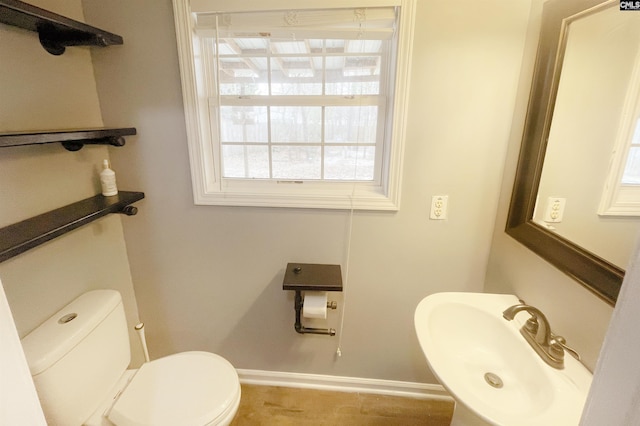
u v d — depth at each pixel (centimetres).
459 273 145
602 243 78
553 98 98
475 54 117
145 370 122
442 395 162
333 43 130
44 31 102
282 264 150
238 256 150
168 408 107
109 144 122
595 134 80
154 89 128
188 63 123
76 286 122
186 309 160
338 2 115
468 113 123
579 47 87
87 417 107
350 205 137
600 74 79
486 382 96
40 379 92
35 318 106
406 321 154
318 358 165
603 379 38
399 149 128
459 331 112
